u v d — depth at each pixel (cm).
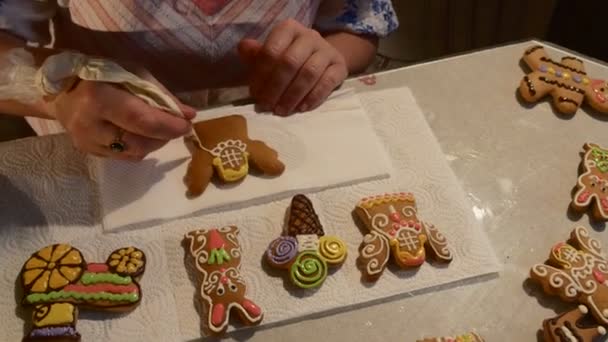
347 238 58
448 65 72
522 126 67
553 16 104
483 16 120
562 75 69
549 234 58
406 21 125
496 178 62
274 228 58
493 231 59
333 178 61
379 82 70
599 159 63
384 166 62
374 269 54
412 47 129
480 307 54
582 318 52
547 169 63
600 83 69
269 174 61
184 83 76
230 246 55
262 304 53
